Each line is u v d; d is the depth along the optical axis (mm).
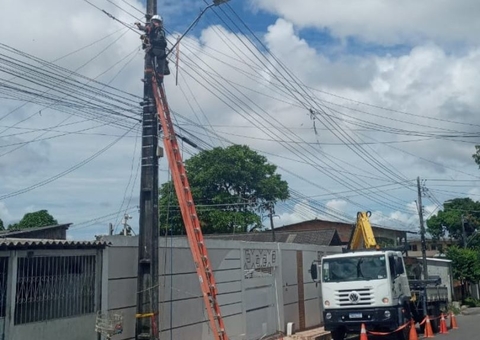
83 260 11992
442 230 67312
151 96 13883
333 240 41250
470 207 68188
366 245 23844
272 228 41656
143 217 13305
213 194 41969
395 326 20125
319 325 26391
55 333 10984
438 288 26875
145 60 14070
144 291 13062
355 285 20297
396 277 20766
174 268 15359
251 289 19906
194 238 14680
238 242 19141
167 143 14258
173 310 15156
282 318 22094
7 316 9953
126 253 13461
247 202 41250
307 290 25312
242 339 18828
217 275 17688
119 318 12383
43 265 10922
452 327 27203
